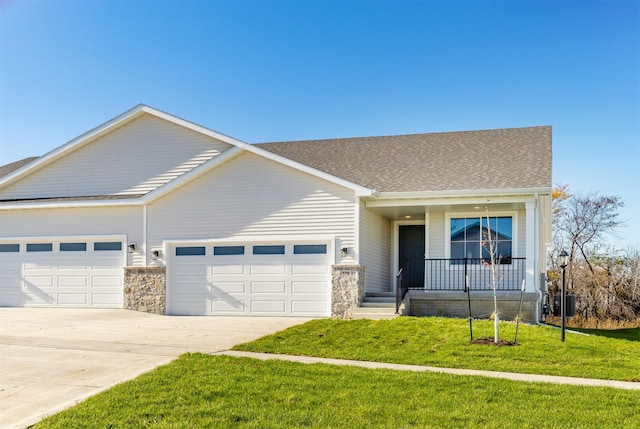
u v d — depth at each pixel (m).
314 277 17.05
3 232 19.70
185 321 16.09
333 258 16.88
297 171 17.42
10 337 12.83
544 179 16.73
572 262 32.16
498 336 12.43
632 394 8.48
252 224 17.62
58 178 20.61
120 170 20.09
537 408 7.82
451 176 17.97
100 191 20.17
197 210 18.12
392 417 7.45
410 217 19.73
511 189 16.09
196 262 18.08
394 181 18.22
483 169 18.12
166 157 19.77
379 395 8.34
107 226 18.89
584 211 34.53
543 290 20.50
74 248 19.16
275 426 7.14
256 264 17.58
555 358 10.89
